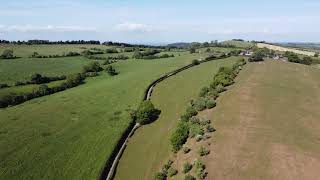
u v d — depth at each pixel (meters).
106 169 50.97
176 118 65.62
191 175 40.69
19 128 64.88
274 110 58.78
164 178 43.75
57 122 68.06
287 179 37.75
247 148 44.25
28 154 54.38
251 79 84.62
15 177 48.09
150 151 54.50
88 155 54.44
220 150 44.53
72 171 49.94
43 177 48.31
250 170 39.78
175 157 47.62
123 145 58.69
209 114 58.75
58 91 97.50
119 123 66.19
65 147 57.09
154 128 64.25
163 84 92.50
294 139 46.59
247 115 55.66
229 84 78.44
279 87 77.12
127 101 79.25
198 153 44.62
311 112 59.25
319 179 37.47
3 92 90.25
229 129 50.28
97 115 71.44
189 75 101.12
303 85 82.62
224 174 39.75
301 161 40.75
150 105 68.19
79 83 106.94
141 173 48.75
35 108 77.94
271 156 42.03
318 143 45.50
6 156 53.50
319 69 113.69
